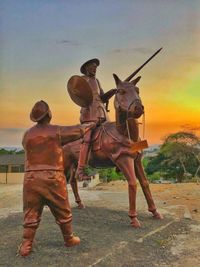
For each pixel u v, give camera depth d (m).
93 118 7.53
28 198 5.36
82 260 5.19
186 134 27.78
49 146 5.43
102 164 7.54
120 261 5.30
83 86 7.52
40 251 5.47
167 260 5.52
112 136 7.04
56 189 5.41
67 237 5.60
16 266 5.02
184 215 7.86
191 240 6.37
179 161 27.83
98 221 7.23
